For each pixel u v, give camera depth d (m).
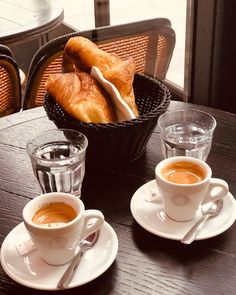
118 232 0.82
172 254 0.77
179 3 2.92
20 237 0.79
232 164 1.01
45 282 0.70
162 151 1.04
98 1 2.55
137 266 0.75
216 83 1.96
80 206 0.73
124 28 1.58
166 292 0.70
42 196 0.75
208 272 0.73
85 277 0.70
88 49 1.01
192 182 0.80
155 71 1.82
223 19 1.80
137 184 0.96
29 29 1.85
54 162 0.88
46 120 1.23
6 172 1.02
